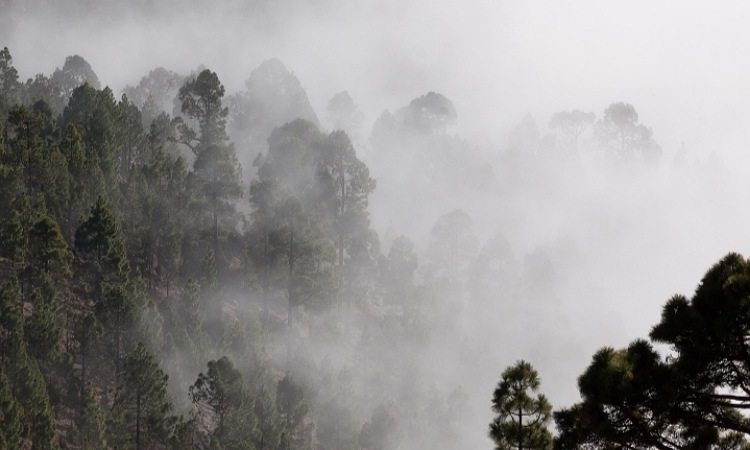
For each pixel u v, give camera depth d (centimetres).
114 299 5609
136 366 5159
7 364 4762
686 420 1593
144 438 5297
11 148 7112
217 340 6925
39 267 6066
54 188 6819
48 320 5369
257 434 5469
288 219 8169
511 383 2228
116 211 7506
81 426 4925
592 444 1727
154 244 7556
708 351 1547
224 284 8144
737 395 1617
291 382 6344
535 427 2197
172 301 7512
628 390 1569
